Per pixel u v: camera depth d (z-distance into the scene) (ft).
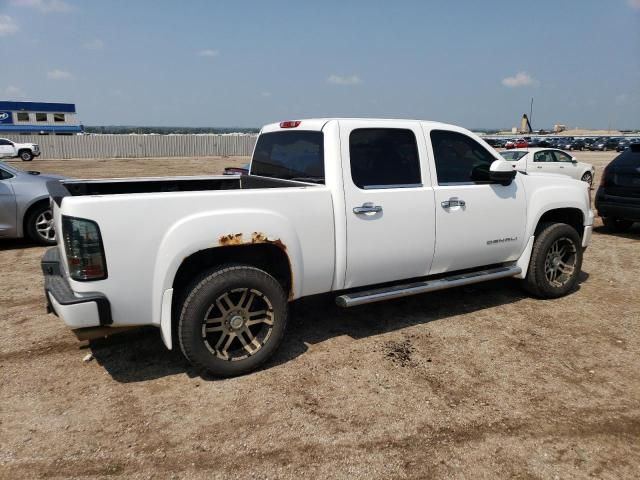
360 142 13.26
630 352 13.51
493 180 15.52
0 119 172.14
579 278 20.42
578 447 9.47
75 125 183.52
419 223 13.97
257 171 16.51
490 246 15.76
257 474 8.66
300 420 10.21
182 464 8.89
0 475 8.55
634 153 28.30
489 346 13.78
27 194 25.22
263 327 12.16
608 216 29.37
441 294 18.15
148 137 134.21
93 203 10.02
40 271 21.01
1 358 12.89
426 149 14.35
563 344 13.96
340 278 13.02
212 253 11.96
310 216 12.28
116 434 9.71
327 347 13.61
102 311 10.27
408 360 12.88
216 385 11.56
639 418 10.44
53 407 10.64
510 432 9.89
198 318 11.11
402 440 9.61
